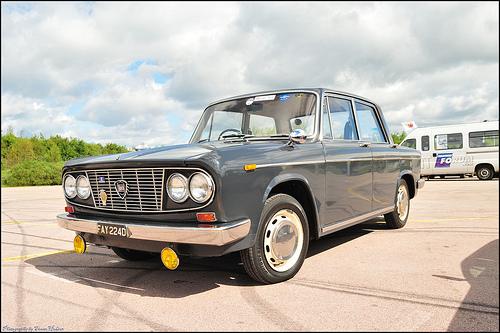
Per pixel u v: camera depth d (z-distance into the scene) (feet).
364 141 15.74
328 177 12.62
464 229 17.95
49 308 9.55
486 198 31.45
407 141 59.93
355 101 16.07
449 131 56.08
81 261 14.48
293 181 11.57
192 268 12.76
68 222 11.72
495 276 10.94
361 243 15.56
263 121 13.79
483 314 8.33
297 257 11.38
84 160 11.93
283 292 10.03
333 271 11.75
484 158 52.90
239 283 10.94
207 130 14.94
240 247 9.65
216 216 9.23
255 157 10.14
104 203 11.12
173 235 9.25
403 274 11.25
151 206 10.09
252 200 9.87
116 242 10.72
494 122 52.75
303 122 13.20
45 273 12.89
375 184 15.66
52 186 83.30
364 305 8.98
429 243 15.20
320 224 12.27
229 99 15.37
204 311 8.95
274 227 10.68
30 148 128.98
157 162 9.70
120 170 10.57
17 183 83.46
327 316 8.42
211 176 9.16
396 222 18.19
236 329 7.93
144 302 9.71
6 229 22.98
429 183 51.93
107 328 8.21
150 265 13.50
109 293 10.53
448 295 9.48
